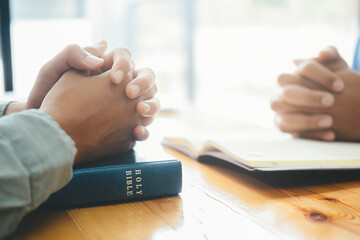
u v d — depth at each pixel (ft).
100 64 1.54
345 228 1.19
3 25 5.25
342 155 1.87
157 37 15.47
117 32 15.02
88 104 1.48
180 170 1.50
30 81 7.68
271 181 1.77
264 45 12.80
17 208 0.95
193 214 1.31
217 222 1.23
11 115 1.12
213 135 2.83
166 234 1.13
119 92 1.58
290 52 11.59
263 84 13.10
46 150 1.08
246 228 1.18
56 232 1.14
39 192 1.03
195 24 14.57
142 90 1.60
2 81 5.34
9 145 1.00
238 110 11.20
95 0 14.15
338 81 2.53
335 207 1.40
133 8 15.11
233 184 1.71
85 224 1.20
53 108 1.42
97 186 1.37
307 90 2.59
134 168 1.43
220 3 14.21
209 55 14.65
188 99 14.83
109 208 1.36
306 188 1.65
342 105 2.56
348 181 1.77
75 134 1.43
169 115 4.54
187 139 2.42
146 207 1.37
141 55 15.52
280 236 1.12
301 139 2.59
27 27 9.29
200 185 1.69
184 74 14.96
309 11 10.83
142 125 1.72
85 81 1.54
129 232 1.14
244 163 1.68
